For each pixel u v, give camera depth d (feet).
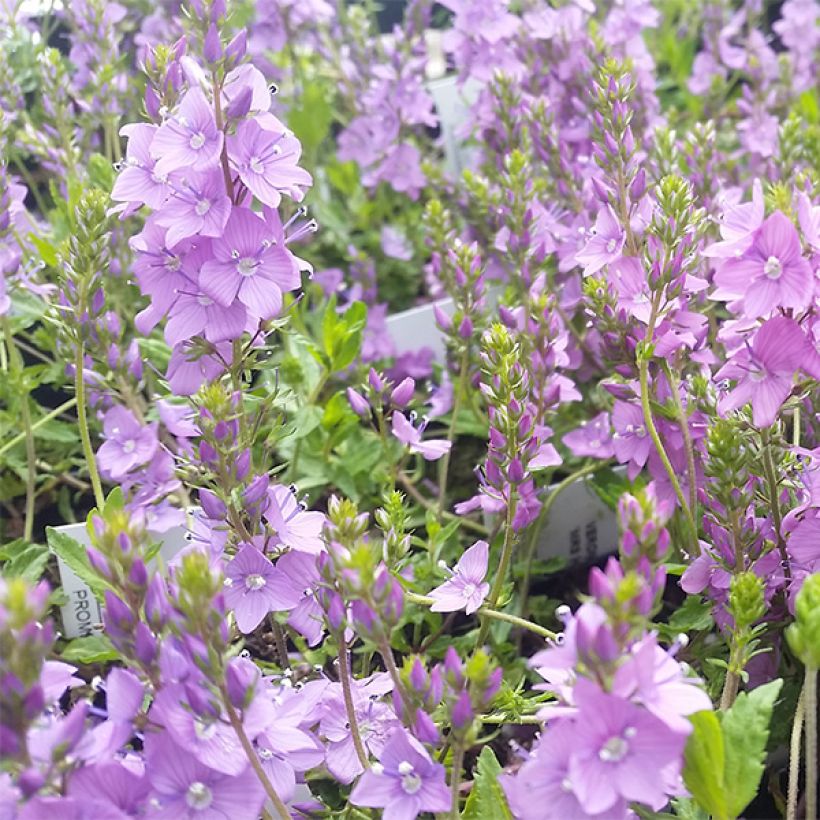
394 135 1.15
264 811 0.57
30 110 1.25
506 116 0.99
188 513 0.79
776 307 0.63
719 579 0.70
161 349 0.89
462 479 0.99
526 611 0.85
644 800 0.47
